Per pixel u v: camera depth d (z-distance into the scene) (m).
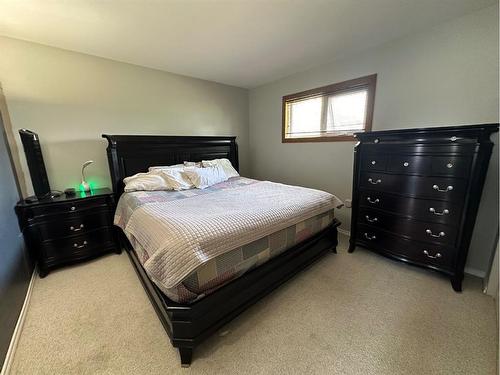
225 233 1.39
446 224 1.80
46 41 2.20
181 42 2.27
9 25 1.89
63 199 2.16
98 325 1.51
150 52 2.49
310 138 3.23
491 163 1.86
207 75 3.31
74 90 2.47
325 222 2.26
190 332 1.23
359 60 2.56
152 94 3.02
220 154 3.62
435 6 1.74
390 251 2.16
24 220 2.00
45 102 2.33
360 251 2.50
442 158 1.76
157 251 1.31
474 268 2.03
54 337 1.41
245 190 2.53
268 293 1.68
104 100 2.67
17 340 1.37
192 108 3.43
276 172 3.83
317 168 3.23
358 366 1.22
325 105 3.05
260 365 1.23
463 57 1.91
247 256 1.53
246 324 1.51
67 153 2.50
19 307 1.56
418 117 2.22
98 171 2.72
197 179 2.71
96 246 2.39
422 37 2.10
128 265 2.30
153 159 2.94
